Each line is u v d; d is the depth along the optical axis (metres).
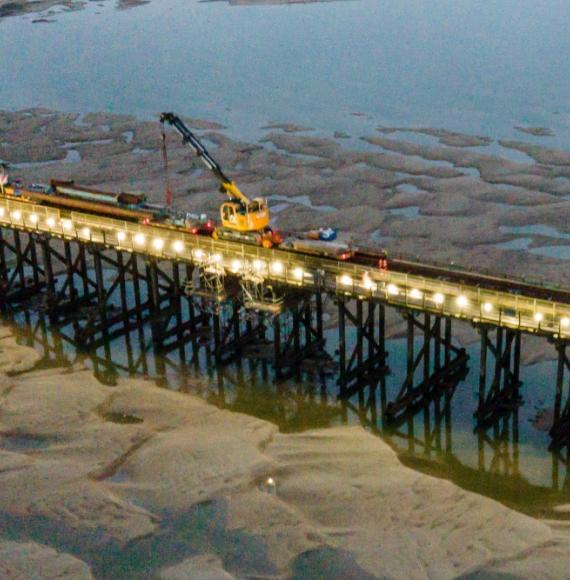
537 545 42.78
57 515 45.72
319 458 50.84
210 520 45.19
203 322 69.06
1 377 61.53
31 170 110.75
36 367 63.78
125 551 43.16
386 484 47.94
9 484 48.28
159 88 156.75
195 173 107.75
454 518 44.94
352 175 104.06
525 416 55.91
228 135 123.94
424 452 53.06
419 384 58.44
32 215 69.81
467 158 108.12
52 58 190.62
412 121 127.62
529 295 53.12
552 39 181.50
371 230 88.50
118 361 65.00
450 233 86.69
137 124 130.75
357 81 154.38
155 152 116.50
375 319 68.81
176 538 44.00
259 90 151.88
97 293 72.94
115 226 65.50
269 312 60.44
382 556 42.22
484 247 83.31
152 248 63.81
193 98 148.25
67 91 157.75
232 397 59.81
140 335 69.00
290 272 57.91
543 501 48.00
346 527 44.41
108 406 57.09
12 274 79.00
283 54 184.00
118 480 48.84
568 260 79.50
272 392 60.28
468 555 42.12
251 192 100.00
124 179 106.12
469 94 140.62
